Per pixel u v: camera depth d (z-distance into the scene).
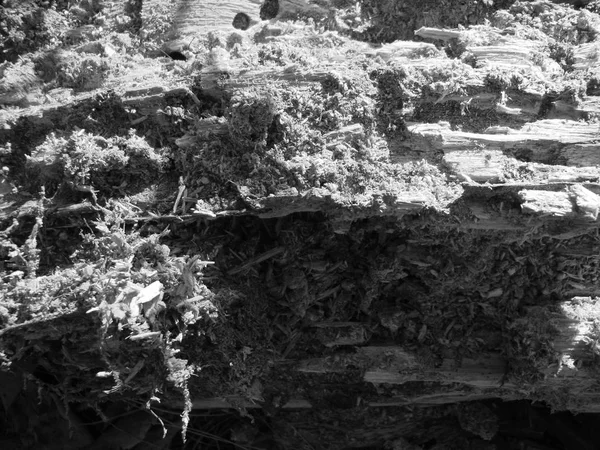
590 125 1.81
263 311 1.98
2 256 1.79
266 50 1.87
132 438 2.32
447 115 1.84
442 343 2.07
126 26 2.12
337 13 2.09
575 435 2.49
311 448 2.43
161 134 1.85
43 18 2.13
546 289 1.98
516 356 1.99
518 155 1.82
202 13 2.08
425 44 1.93
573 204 1.70
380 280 2.00
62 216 1.82
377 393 2.22
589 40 2.00
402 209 1.74
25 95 1.99
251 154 1.76
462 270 1.96
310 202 1.74
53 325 1.74
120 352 1.78
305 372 2.14
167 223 1.82
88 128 1.85
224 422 2.52
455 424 2.45
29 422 2.22
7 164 1.87
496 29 2.01
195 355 1.91
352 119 1.80
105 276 1.70
